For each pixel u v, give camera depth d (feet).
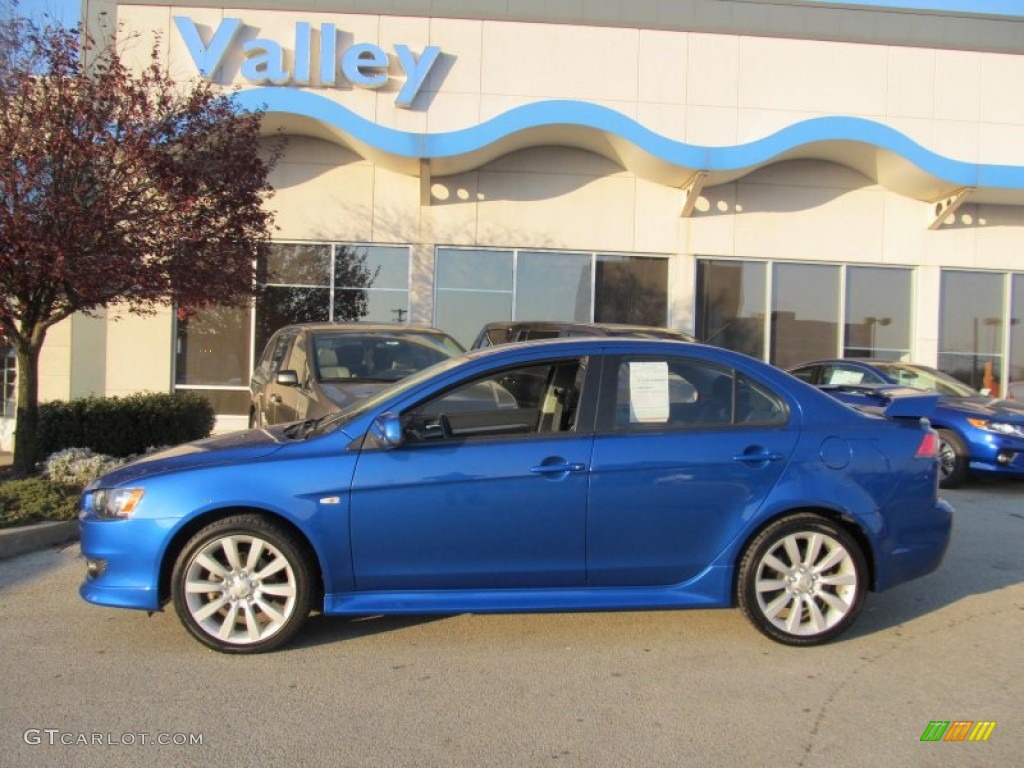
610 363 14.21
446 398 14.62
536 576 13.51
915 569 14.43
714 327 45.14
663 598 13.67
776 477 13.76
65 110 22.33
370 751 10.37
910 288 46.29
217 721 11.09
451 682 12.48
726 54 42.86
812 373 36.70
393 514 13.11
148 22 39.88
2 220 21.21
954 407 29.81
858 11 43.57
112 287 23.75
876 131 41.39
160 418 30.04
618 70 42.22
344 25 40.93
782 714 11.57
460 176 43.01
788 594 13.88
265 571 13.26
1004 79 44.70
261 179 26.22
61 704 11.52
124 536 13.01
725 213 44.62
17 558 19.03
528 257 43.73
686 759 10.29
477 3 41.34
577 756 10.33
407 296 43.09
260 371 30.30
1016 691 12.42
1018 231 46.52
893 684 12.62
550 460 13.39
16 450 25.70
